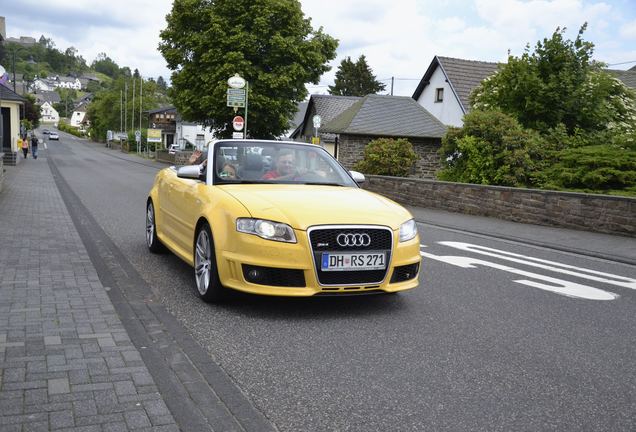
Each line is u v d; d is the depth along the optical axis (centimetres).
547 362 429
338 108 4391
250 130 4034
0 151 1867
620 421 333
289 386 366
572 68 2066
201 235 570
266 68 3919
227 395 346
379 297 607
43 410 309
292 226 496
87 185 2148
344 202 546
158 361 391
